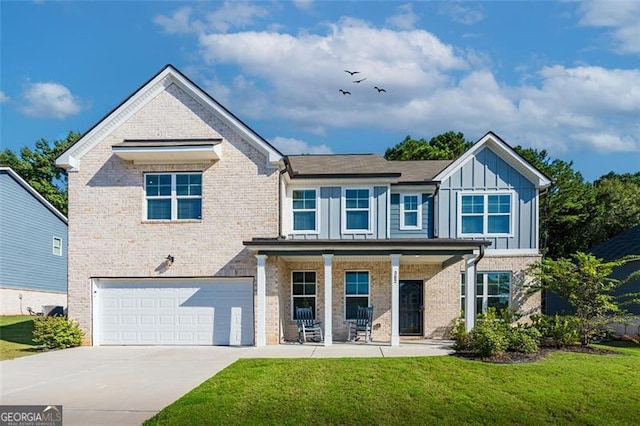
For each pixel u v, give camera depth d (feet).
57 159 64.18
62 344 61.11
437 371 44.24
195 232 63.62
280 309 64.69
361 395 37.76
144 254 63.77
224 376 42.60
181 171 64.28
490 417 34.55
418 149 165.37
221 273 63.05
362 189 71.26
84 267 63.93
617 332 72.38
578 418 34.86
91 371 46.73
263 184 63.52
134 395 37.96
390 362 47.57
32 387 40.63
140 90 64.54
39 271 112.57
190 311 63.52
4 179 102.32
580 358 50.21
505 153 73.67
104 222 64.13
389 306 70.54
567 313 83.97
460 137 179.93
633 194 147.84
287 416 33.76
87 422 32.35
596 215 139.44
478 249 59.77
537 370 44.68
